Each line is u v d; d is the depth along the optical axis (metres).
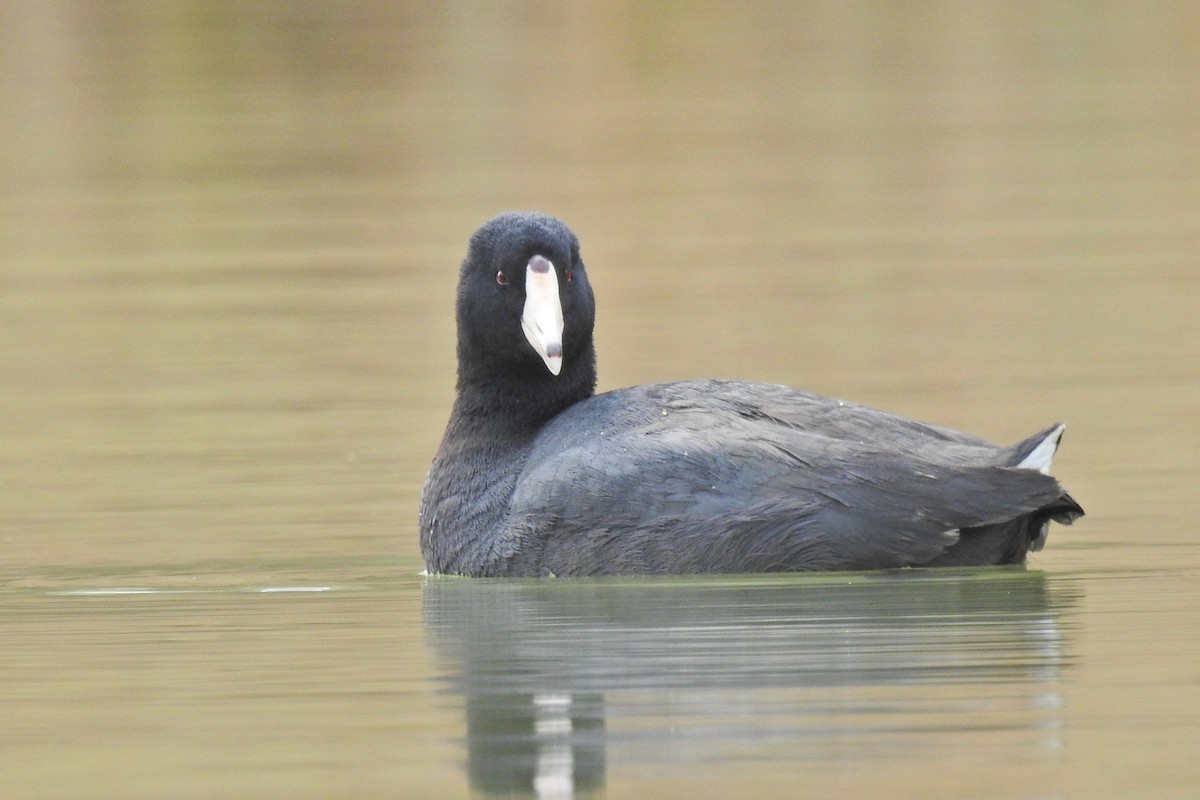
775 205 29.17
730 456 11.77
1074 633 10.10
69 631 10.91
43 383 20.34
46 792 7.83
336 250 26.84
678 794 7.52
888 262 25.39
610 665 9.64
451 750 8.23
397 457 16.72
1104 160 31.38
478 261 12.78
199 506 15.06
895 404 18.00
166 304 24.16
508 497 12.33
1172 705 8.62
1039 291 23.36
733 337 21.28
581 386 13.00
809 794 7.47
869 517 11.45
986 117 34.50
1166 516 13.66
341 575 12.57
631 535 11.77
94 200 30.53
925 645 9.88
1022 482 11.32
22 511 14.98
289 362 20.91
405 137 33.50
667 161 31.95
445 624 10.83
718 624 10.45
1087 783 7.54
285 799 7.66
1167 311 21.97
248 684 9.54
